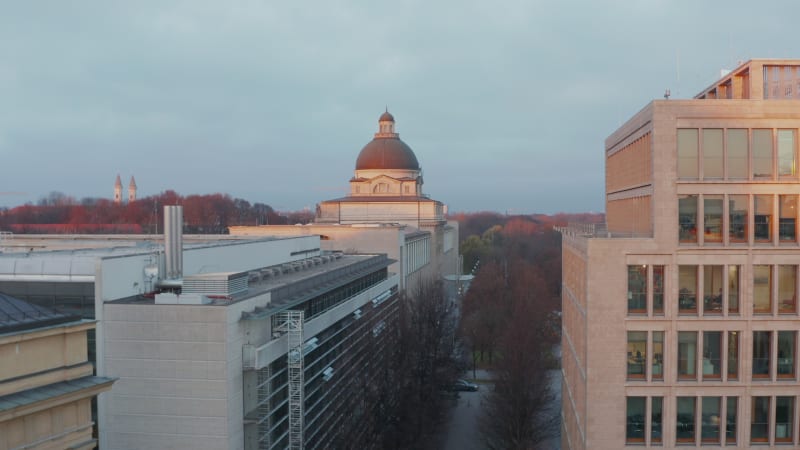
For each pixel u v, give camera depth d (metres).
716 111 51.38
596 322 53.16
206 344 51.44
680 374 52.94
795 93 54.75
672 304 52.28
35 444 33.47
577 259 63.94
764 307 52.00
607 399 53.31
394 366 94.00
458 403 106.25
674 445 52.91
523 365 88.00
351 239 152.38
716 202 51.97
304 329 64.69
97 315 52.50
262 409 55.47
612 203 74.44
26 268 54.00
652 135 52.38
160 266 59.50
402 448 81.69
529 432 83.25
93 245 101.19
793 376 51.91
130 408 52.31
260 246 83.38
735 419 52.47
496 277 171.00
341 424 74.25
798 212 51.47
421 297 120.75
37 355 34.50
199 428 51.81
